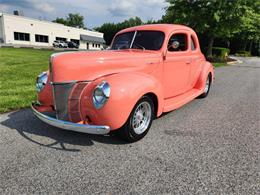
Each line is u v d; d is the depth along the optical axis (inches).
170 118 202.7
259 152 143.3
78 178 115.5
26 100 236.5
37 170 121.5
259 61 1213.7
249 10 890.1
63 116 146.2
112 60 156.9
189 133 170.2
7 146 145.8
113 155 137.4
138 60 168.6
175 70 201.0
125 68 162.1
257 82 415.8
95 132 133.6
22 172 119.6
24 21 1916.8
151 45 189.6
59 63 142.1
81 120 141.9
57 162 129.3
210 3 879.1
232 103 257.8
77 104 142.1
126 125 143.9
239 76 499.8
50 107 161.8
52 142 152.2
